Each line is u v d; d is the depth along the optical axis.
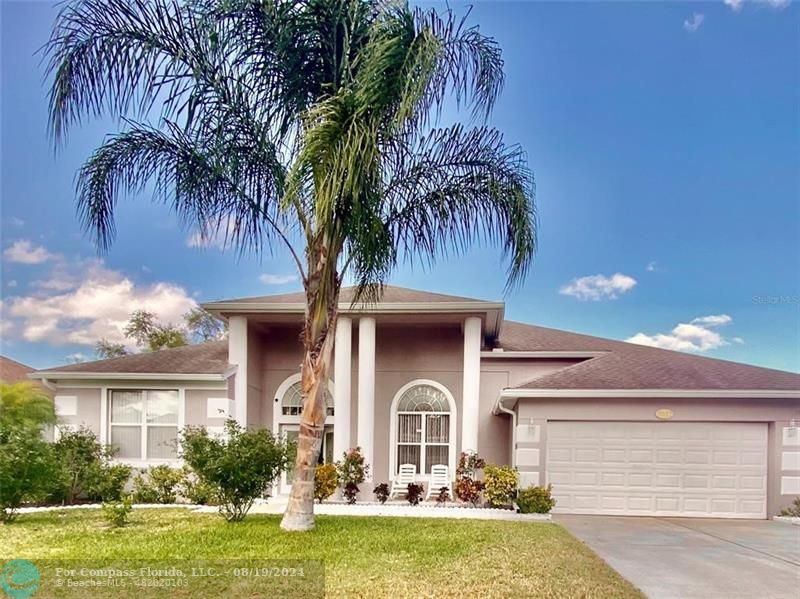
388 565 7.40
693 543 9.95
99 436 15.90
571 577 7.08
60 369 16.36
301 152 7.79
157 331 33.88
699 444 14.06
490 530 10.21
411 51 7.59
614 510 14.05
